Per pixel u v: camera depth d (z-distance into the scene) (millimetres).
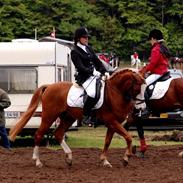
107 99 13891
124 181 12250
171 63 39500
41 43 21859
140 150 16203
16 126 14258
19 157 16297
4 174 13320
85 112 14188
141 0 50875
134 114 15555
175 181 12188
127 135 13891
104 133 26547
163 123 25609
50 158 15906
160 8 51219
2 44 21906
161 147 18406
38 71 21766
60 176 12961
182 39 50031
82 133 26531
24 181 12391
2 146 19797
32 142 22891
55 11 46719
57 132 14477
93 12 49875
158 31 15969
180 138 22484
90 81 14000
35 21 45688
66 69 23547
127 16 49312
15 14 45875
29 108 14422
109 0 50594
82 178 12664
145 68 15961
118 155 16422
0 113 18844
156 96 15812
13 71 21797
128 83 13828
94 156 16297
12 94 21766
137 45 49156
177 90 15703
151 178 12570
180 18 51062
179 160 15414
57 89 14250
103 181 12273
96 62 14328
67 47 23781
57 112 14234
